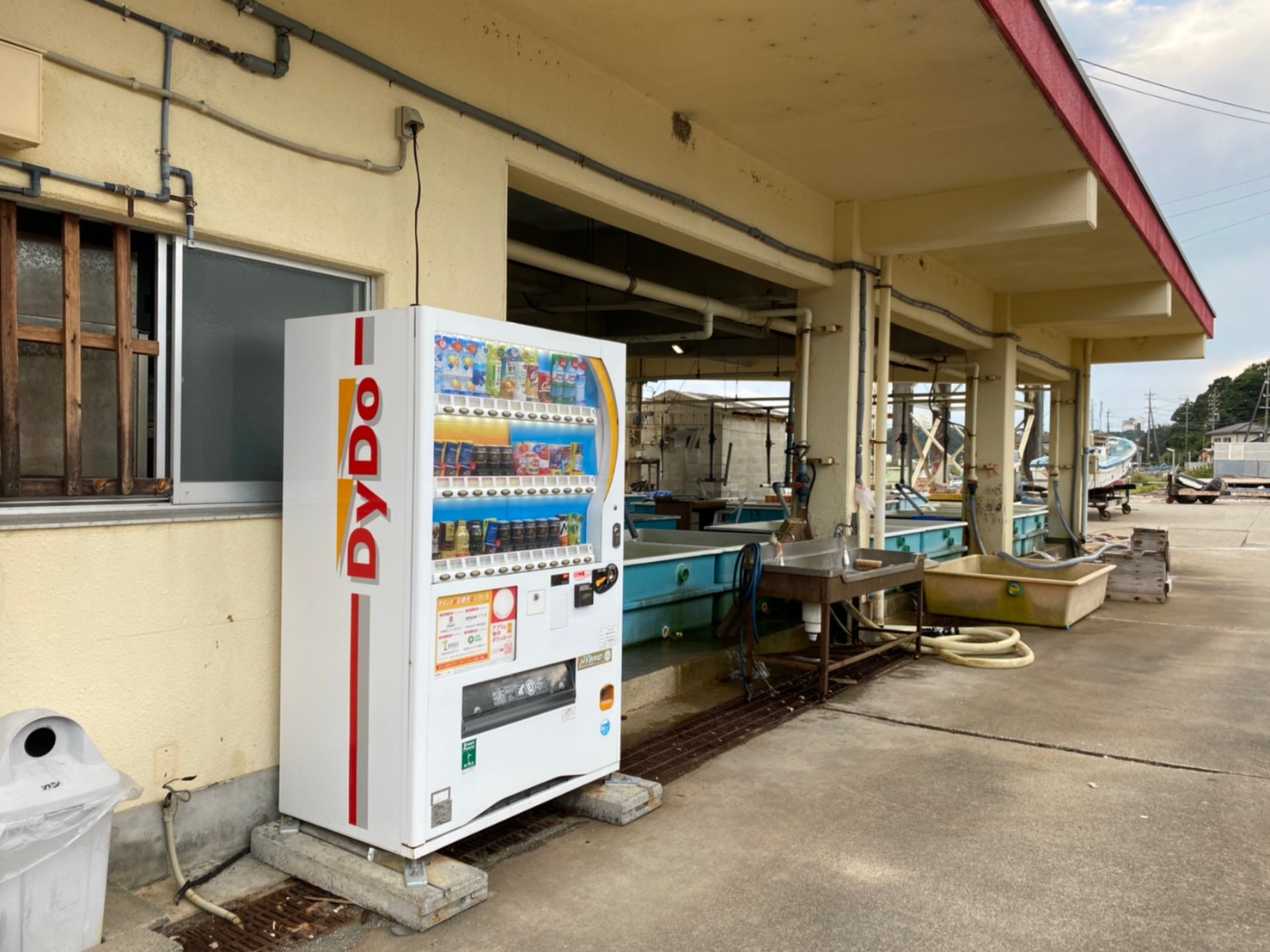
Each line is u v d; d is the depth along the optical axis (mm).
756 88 4617
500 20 3885
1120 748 4410
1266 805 3689
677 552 6496
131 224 2766
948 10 3773
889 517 11078
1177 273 8992
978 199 6230
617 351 3502
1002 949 2596
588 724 3404
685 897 2873
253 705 3092
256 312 3158
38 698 2535
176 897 2775
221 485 3064
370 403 2812
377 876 2775
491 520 2969
